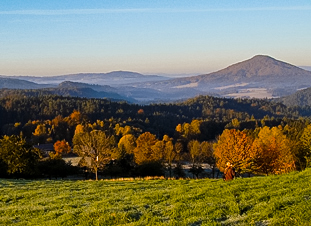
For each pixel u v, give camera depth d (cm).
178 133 14088
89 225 1088
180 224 987
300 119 16862
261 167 4081
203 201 1248
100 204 1412
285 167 3966
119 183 2319
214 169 7481
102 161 4497
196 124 14150
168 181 2238
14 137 5203
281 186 1355
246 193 1291
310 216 889
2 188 2288
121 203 1392
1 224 1247
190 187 1681
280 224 876
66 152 10275
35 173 5272
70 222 1145
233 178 1956
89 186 2206
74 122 14575
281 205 1036
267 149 4175
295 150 4434
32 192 2008
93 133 4578
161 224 995
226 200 1212
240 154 3966
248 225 917
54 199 1680
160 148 6994
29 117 15988
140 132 13975
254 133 9488
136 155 6956
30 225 1190
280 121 16288
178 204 1222
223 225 956
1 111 16075
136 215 1162
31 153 5166
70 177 6084
